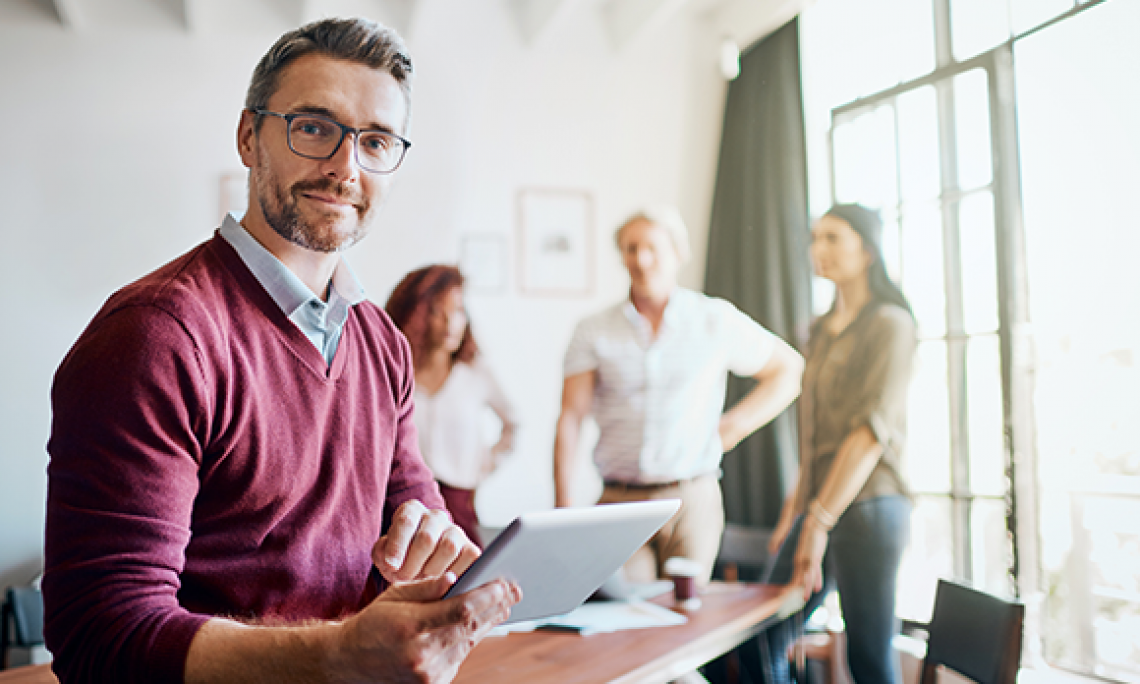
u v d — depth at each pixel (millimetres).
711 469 3787
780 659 3395
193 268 1039
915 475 3127
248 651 796
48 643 847
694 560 3719
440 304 3746
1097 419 2539
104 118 3854
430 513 1127
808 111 3730
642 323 3996
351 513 1149
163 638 798
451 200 4203
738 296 3924
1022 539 2725
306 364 1100
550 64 4340
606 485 3965
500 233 4242
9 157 3762
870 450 3166
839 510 3234
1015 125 2816
